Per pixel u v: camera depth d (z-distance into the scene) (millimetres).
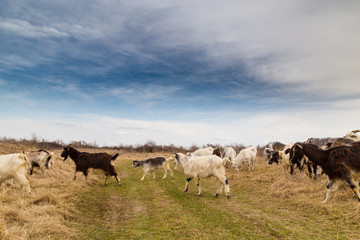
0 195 7156
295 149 7918
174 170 17406
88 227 5848
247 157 14719
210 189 10406
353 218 5473
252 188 10164
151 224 6020
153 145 39938
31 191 8531
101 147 43094
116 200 8766
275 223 5711
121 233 5430
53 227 5242
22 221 5406
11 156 8047
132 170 17969
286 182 9703
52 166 13750
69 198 7812
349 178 6383
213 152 17141
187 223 5922
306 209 6707
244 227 5527
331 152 6809
